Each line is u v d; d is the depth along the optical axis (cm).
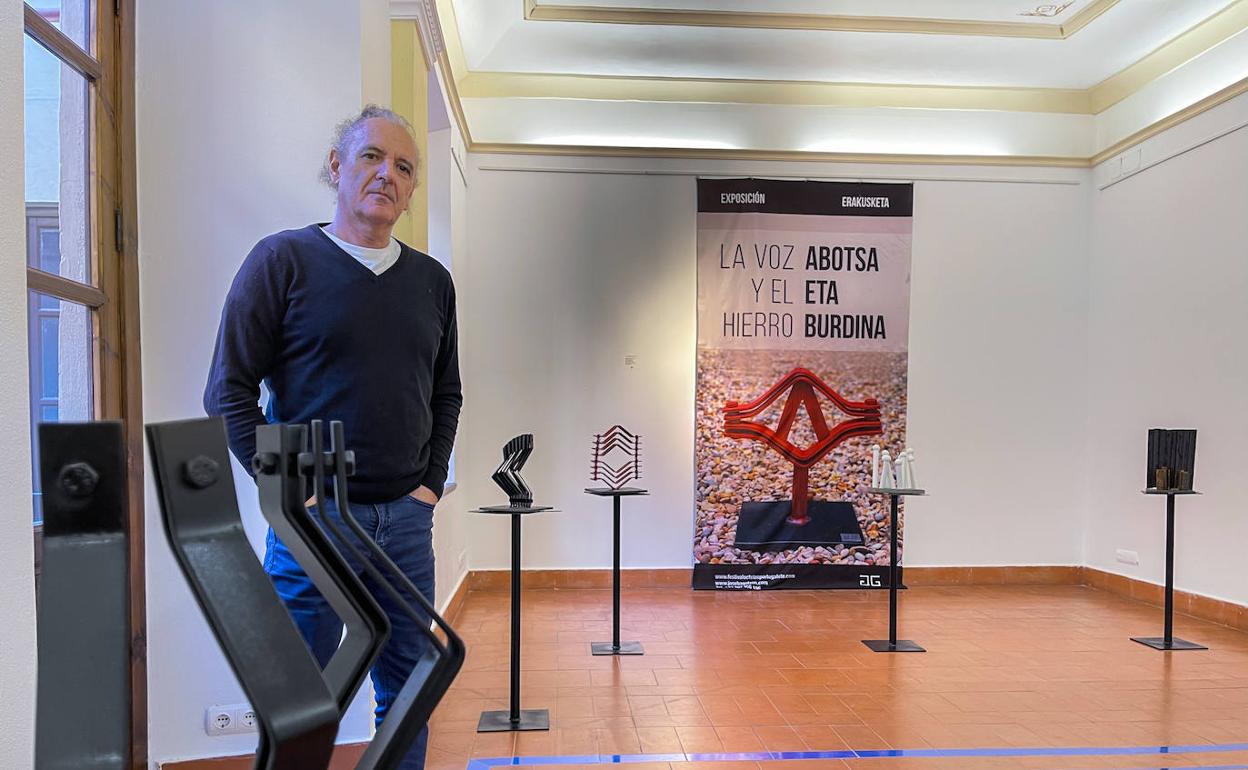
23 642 115
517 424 601
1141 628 495
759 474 612
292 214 252
